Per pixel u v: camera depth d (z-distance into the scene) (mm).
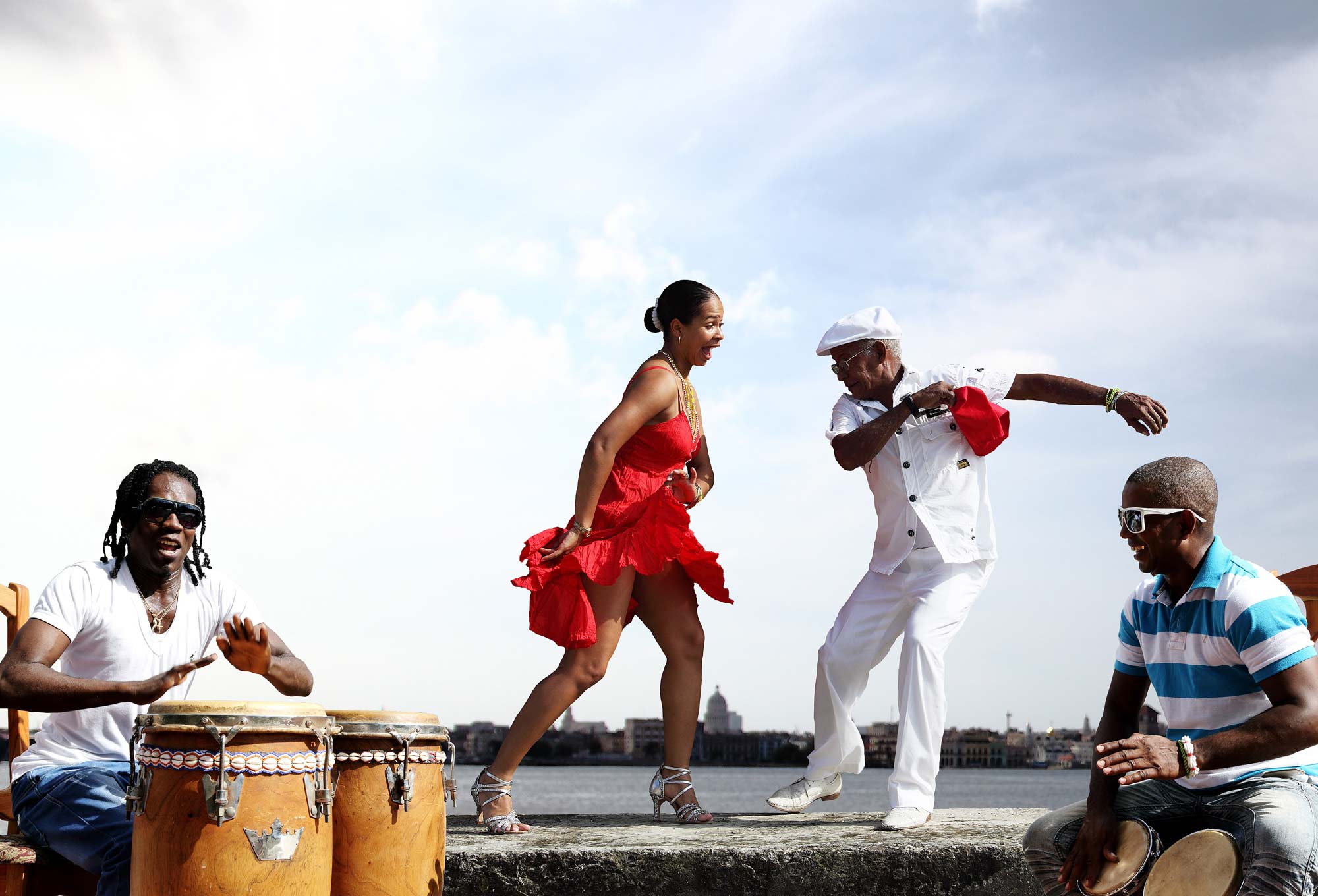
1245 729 3602
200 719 3607
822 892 4465
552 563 5203
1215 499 3926
